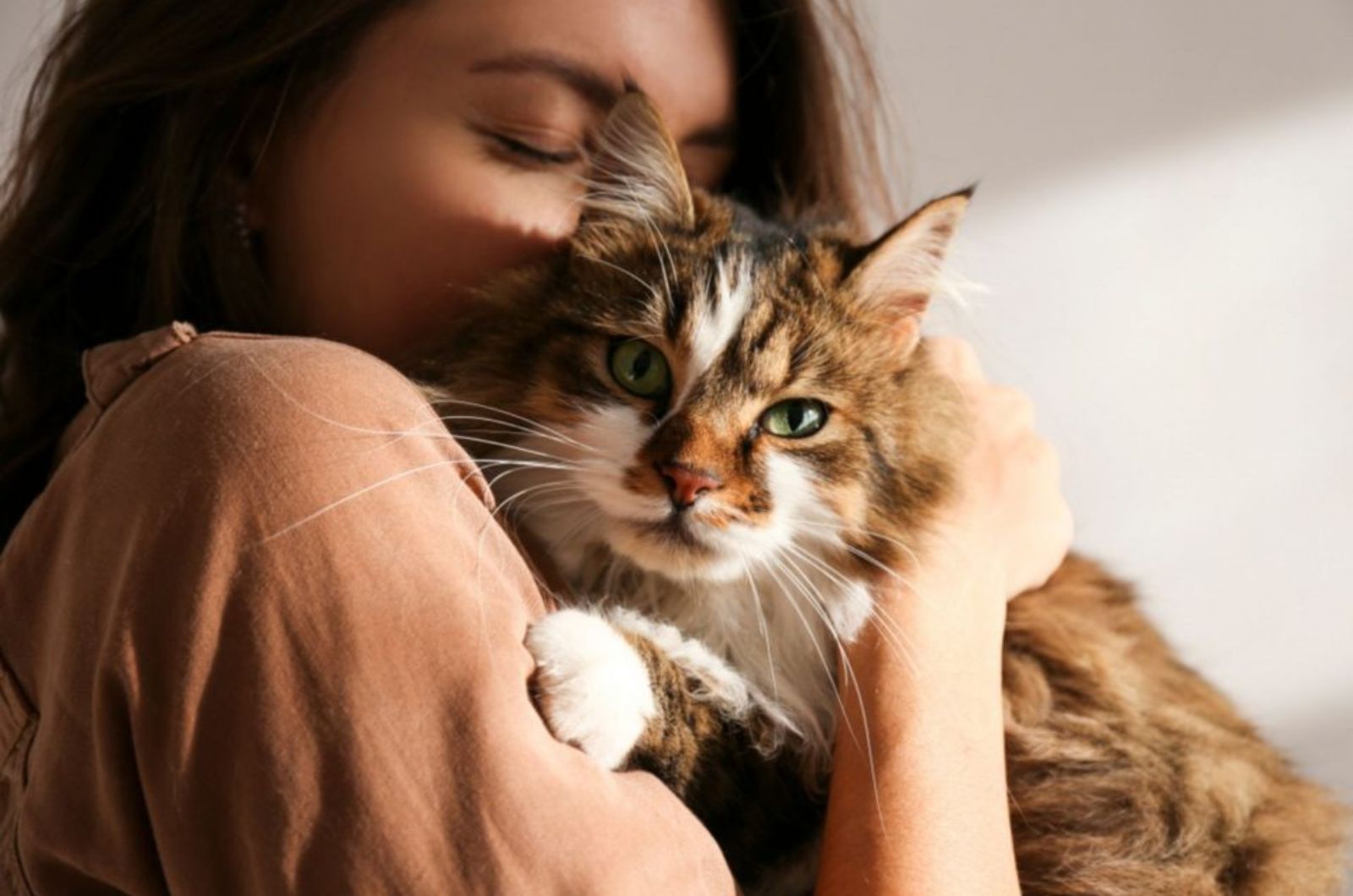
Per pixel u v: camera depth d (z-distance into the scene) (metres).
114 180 1.69
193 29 1.56
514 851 0.94
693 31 1.70
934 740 1.32
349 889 0.92
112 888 1.06
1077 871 1.49
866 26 2.57
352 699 0.95
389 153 1.51
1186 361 2.75
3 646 1.11
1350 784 2.72
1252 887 1.56
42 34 2.66
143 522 0.98
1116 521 2.76
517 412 1.45
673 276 1.48
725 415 1.43
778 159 2.00
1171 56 2.70
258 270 1.60
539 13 1.52
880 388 1.56
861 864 1.22
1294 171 2.70
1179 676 1.80
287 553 0.97
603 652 1.22
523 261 1.53
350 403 1.06
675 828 1.05
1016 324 2.76
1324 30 2.66
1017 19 2.72
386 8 1.50
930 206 1.57
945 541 1.54
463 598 1.02
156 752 0.95
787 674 1.51
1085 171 2.73
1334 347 2.71
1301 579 2.76
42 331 1.69
